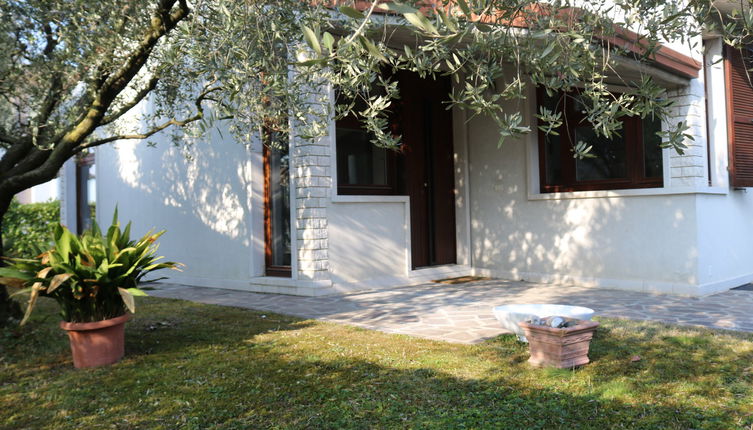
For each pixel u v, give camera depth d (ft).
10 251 42.65
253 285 29.07
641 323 18.65
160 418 11.40
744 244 29.58
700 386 12.31
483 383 12.79
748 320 19.30
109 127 28.37
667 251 26.12
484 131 33.81
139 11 16.30
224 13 13.83
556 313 15.90
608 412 10.98
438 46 11.74
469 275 34.35
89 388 13.20
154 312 22.79
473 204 34.47
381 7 5.87
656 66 24.86
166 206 35.04
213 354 15.85
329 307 23.27
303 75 14.69
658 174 28.37
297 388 12.84
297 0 15.88
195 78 19.51
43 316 21.40
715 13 25.09
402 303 24.02
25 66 17.88
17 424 11.29
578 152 11.42
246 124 18.06
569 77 12.76
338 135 28.84
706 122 28.76
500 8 12.25
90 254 14.57
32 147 18.93
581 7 13.89
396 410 11.41
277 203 29.55
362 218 28.50
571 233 29.68
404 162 31.96
